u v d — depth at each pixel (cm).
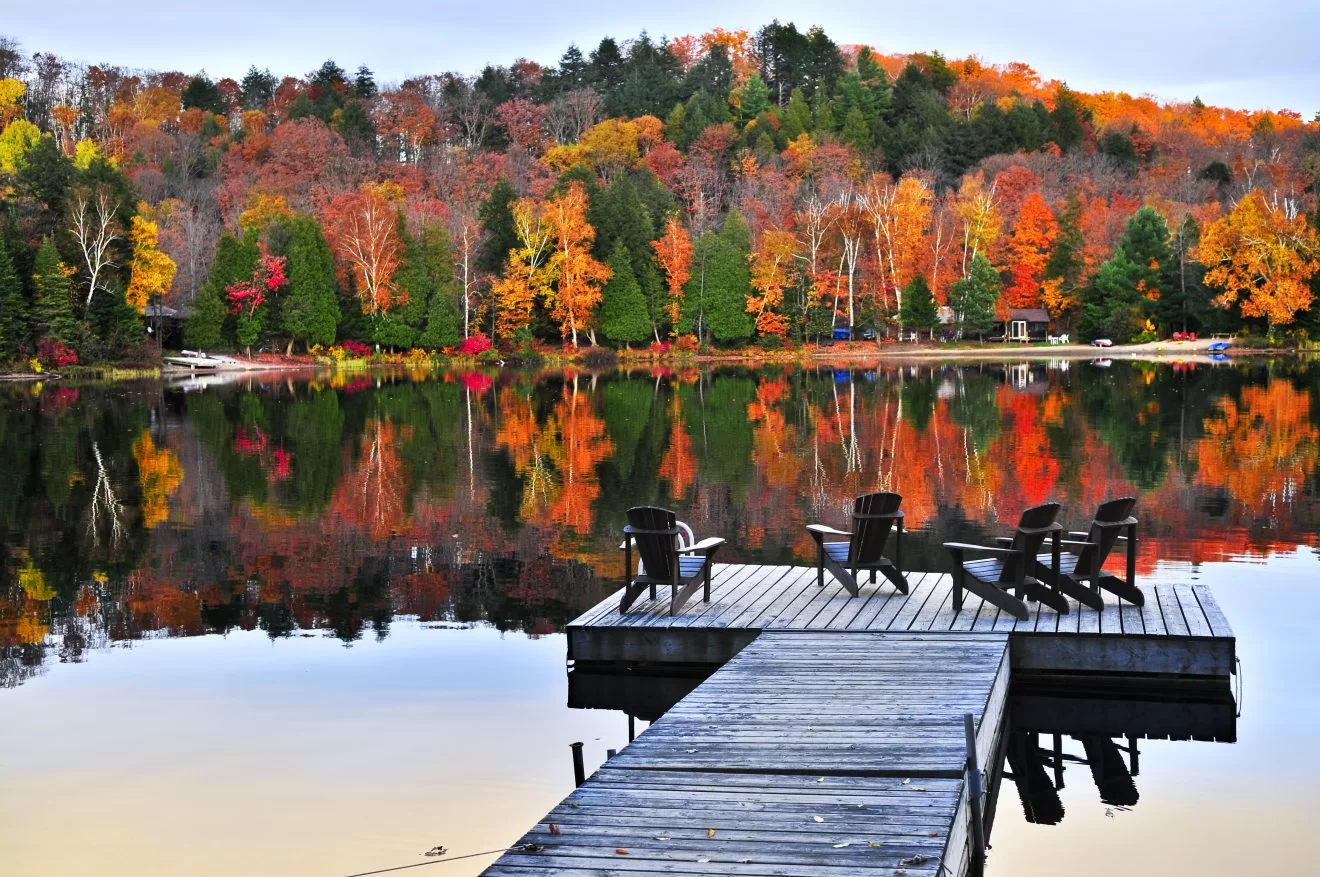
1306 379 4538
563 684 1023
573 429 3062
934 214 8500
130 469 2362
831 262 7825
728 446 2650
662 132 11444
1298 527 1634
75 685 1028
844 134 10894
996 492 1973
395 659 1099
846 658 946
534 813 756
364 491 2064
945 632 1012
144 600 1330
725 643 1047
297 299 6812
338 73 13975
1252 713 939
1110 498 1889
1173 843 719
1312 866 685
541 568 1473
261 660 1100
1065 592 1068
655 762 723
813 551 1556
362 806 768
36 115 11744
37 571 1477
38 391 4678
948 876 599
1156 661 991
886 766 706
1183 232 7756
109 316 6044
